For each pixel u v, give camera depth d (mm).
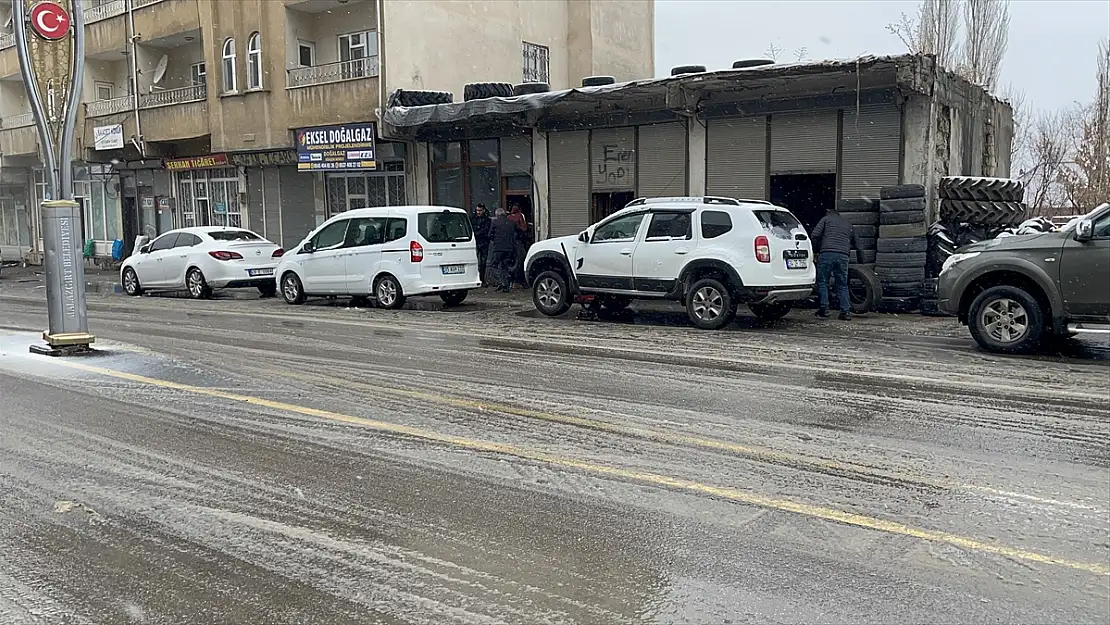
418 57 21656
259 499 5145
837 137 15547
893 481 5336
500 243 18797
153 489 5348
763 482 5332
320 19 23875
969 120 16906
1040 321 9844
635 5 28812
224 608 3805
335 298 18312
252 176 26328
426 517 4824
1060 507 4879
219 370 9258
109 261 31516
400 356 10172
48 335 10523
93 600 3904
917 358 9812
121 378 8812
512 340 11531
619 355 10164
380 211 16000
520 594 3885
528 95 17938
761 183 16547
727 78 15219
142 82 28297
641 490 5211
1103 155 26281
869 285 13961
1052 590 3857
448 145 21453
